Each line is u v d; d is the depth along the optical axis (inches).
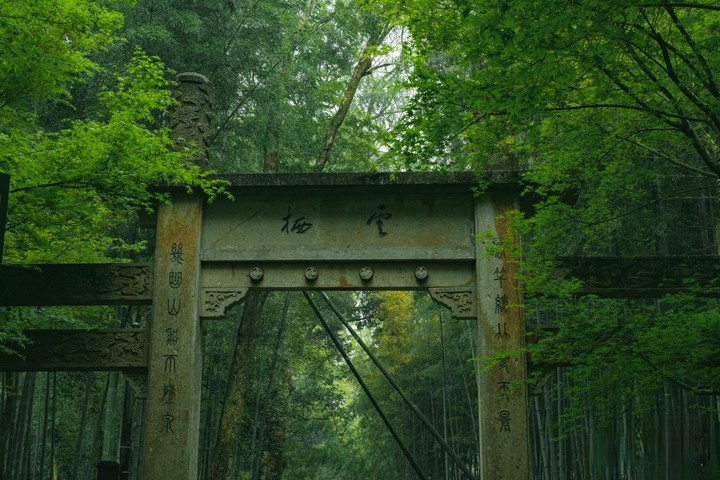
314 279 456.4
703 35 326.0
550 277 416.5
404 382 1155.3
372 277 456.1
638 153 507.5
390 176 446.9
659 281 441.7
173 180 417.7
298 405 1164.5
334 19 759.1
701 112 351.6
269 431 1040.8
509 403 430.9
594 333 374.9
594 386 383.6
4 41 350.3
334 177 458.0
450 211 461.1
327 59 799.1
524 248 501.7
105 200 411.2
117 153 372.5
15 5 354.9
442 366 993.5
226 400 582.6
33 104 601.3
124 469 538.9
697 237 624.1
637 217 593.0
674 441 552.7
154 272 455.2
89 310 507.2
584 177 369.4
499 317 439.8
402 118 350.9
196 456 446.6
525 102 291.9
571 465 722.8
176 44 632.4
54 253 474.9
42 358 447.5
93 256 497.7
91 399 970.7
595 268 443.2
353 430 1414.9
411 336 1141.7
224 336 800.9
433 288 453.4
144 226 472.7
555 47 271.0
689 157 552.1
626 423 598.2
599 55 269.1
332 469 1386.6
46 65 378.9
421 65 348.8
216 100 685.9
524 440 426.6
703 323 353.4
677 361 377.7
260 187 461.7
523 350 397.1
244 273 459.5
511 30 267.1
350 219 461.7
